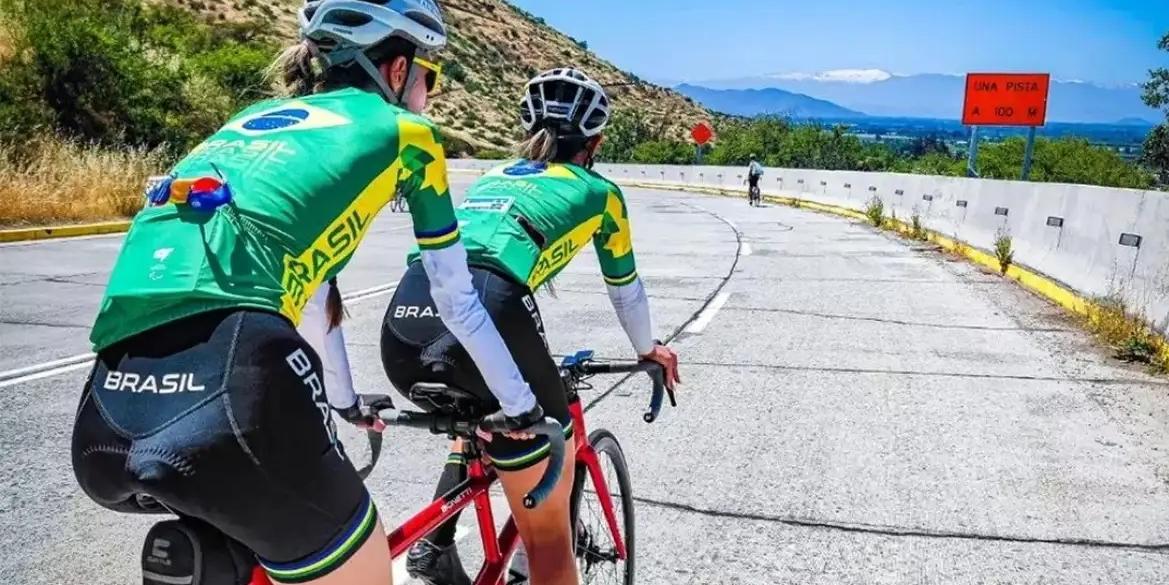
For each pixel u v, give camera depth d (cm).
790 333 855
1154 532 421
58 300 957
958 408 614
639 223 2136
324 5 207
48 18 1931
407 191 204
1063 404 624
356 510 181
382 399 246
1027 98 2348
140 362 167
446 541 279
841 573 382
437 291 210
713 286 1136
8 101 1830
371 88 214
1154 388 666
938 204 1736
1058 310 977
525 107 299
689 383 676
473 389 252
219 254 171
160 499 159
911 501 456
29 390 621
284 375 170
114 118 2017
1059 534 419
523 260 267
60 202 1599
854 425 577
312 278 188
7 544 394
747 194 3569
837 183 2681
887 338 835
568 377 292
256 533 166
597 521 337
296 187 183
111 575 370
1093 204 998
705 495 463
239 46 3184
